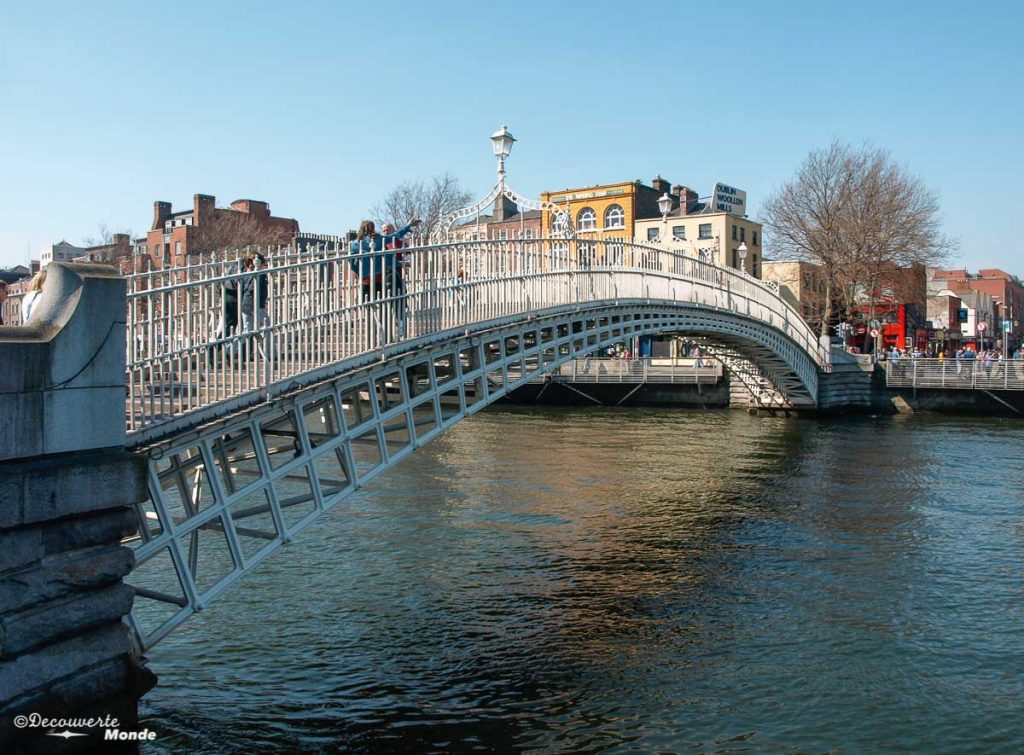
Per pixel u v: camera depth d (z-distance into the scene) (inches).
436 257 561.0
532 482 915.4
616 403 2005.4
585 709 370.6
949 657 431.8
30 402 268.4
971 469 1024.2
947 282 4958.2
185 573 356.5
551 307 716.0
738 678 404.5
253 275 391.2
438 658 424.5
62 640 280.5
